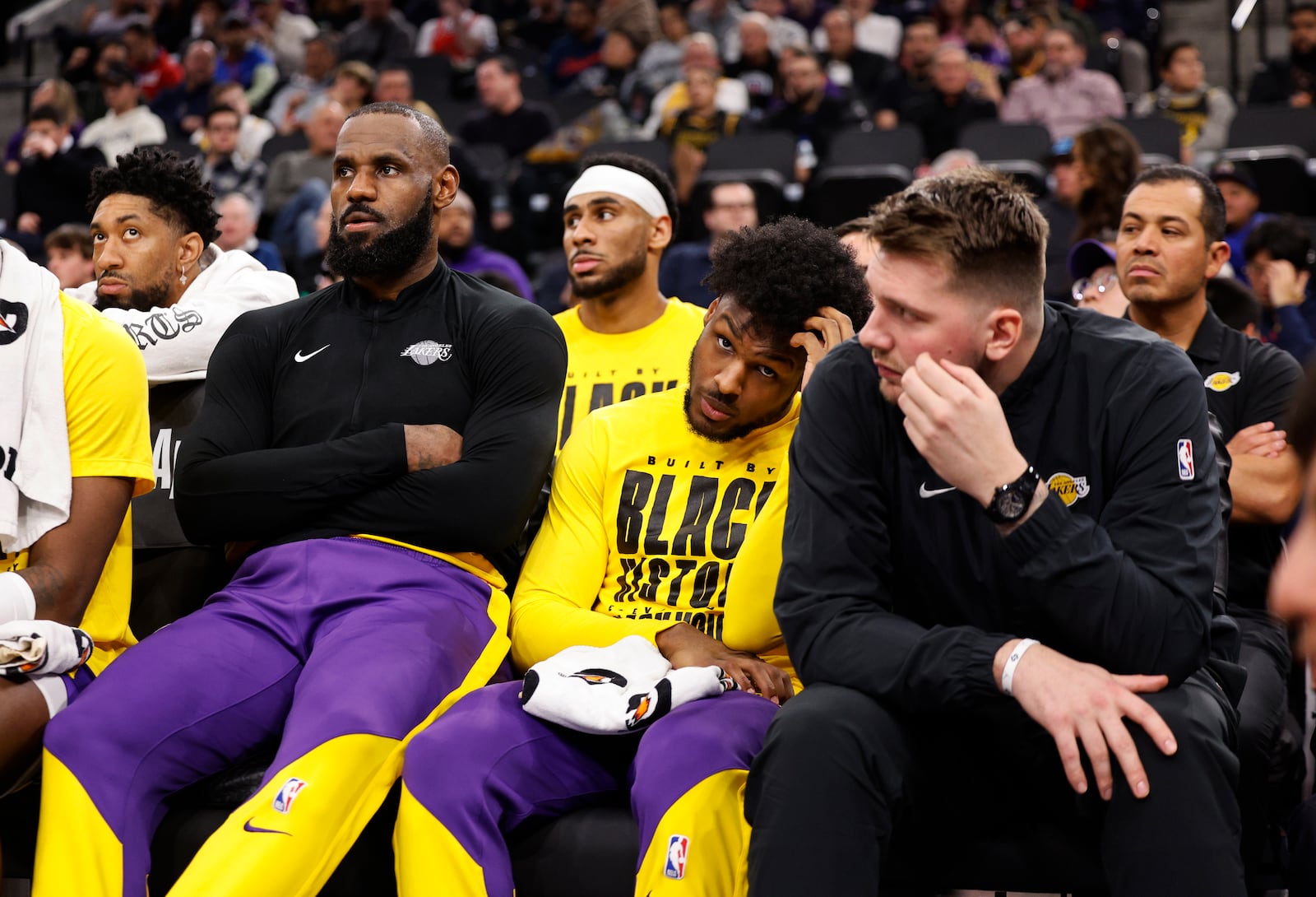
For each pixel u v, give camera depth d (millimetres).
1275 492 3152
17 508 2607
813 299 2590
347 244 2879
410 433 2717
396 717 2426
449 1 12070
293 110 11125
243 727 2562
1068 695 2029
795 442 2389
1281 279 4898
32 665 2480
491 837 2312
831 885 2055
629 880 2369
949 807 2266
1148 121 8125
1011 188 2162
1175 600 2084
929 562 2283
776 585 2338
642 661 2463
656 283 3875
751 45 10359
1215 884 1959
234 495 2703
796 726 2129
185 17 13219
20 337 2654
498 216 7945
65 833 2354
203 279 3410
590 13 11383
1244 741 2555
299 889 2246
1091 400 2256
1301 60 9352
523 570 2789
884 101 10094
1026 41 10000
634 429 2814
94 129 10156
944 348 2148
